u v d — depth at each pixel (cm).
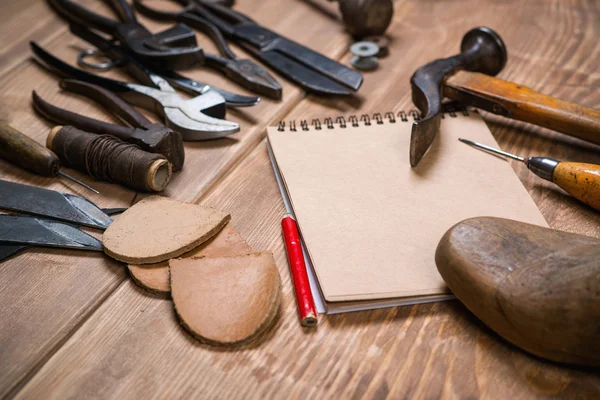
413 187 92
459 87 107
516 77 123
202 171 100
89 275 83
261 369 71
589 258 66
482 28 116
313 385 70
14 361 73
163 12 139
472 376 70
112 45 125
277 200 94
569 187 89
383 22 130
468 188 92
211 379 70
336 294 76
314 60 122
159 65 118
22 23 139
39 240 85
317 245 82
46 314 78
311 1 148
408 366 72
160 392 69
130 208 88
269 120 112
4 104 115
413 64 127
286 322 76
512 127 109
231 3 145
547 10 144
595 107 113
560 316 65
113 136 97
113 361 72
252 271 78
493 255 71
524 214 88
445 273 74
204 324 74
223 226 87
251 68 119
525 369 71
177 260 80
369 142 102
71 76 120
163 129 96
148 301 79
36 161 95
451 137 103
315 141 102
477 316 73
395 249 82
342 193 91
